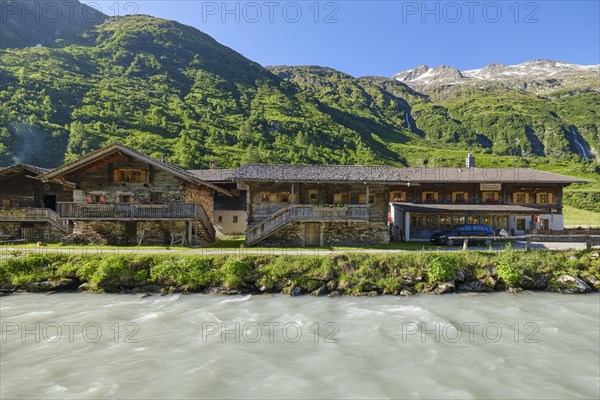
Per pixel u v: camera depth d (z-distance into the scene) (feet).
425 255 71.77
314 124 469.16
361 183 89.76
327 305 59.31
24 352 41.75
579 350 42.98
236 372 37.09
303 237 91.35
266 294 64.95
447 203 114.42
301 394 33.04
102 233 91.25
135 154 87.66
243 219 120.88
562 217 114.11
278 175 89.81
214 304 59.41
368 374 36.86
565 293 67.10
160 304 59.41
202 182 90.79
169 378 35.81
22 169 101.76
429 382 35.32
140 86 457.68
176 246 87.92
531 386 34.76
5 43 495.41
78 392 33.35
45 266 69.41
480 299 63.16
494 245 90.94
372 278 67.97
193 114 415.23
